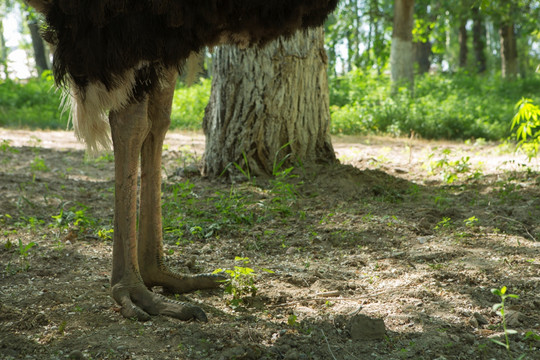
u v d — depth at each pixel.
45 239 4.83
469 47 46.09
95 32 2.78
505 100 19.30
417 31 21.05
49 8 2.93
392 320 3.20
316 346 2.89
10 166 8.41
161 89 3.18
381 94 17.47
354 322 3.00
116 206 3.26
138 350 2.84
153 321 3.16
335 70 21.56
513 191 6.11
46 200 6.18
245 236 4.93
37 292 3.63
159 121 3.37
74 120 3.24
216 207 5.57
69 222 5.34
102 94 2.97
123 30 2.75
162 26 2.80
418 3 21.64
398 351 2.84
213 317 3.24
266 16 2.89
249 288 3.54
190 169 7.18
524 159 8.23
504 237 4.64
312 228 5.07
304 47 6.85
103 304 3.40
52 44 2.99
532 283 3.68
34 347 2.87
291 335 3.00
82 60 2.83
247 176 6.66
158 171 3.50
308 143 7.04
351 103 17.42
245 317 3.23
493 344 2.89
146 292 3.29
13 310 3.27
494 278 3.80
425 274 3.87
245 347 2.80
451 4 20.12
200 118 16.08
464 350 2.83
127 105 3.07
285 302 3.49
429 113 14.91
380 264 4.17
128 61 2.81
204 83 18.59
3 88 19.64
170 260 4.29
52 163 8.88
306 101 6.97
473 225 4.99
